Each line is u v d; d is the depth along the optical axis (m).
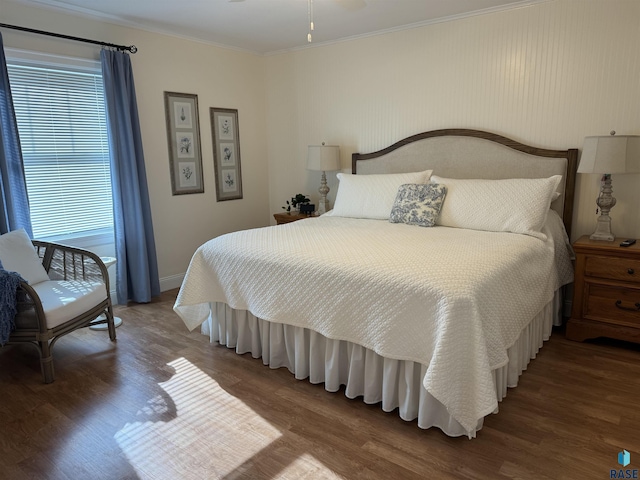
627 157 2.85
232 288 2.82
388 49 4.15
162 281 4.38
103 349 3.06
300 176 5.09
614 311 2.92
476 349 1.90
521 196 3.07
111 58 3.62
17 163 3.18
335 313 2.31
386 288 2.12
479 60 3.68
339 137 4.66
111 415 2.26
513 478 1.78
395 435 2.08
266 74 5.12
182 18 3.72
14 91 3.28
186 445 2.02
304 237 2.95
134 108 3.82
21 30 3.20
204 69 4.49
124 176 3.79
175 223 4.43
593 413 2.22
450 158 3.85
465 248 2.52
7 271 2.57
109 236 3.95
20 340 2.57
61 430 2.14
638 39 3.03
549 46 3.36
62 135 3.58
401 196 3.52
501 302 2.18
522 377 2.59
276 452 1.96
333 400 2.39
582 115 3.30
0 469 1.87
